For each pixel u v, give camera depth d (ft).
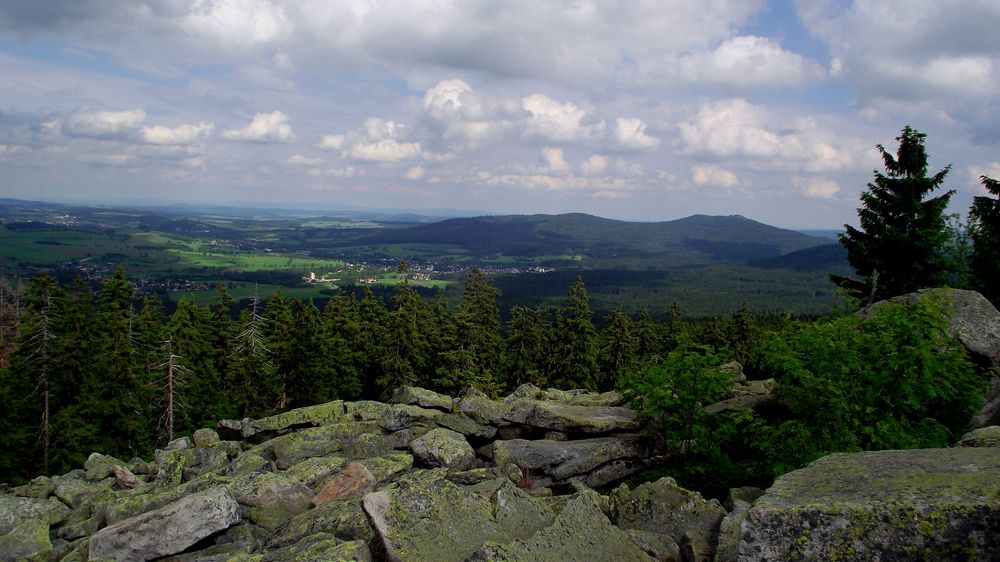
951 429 48.49
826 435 43.52
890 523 21.17
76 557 40.88
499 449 64.13
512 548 27.76
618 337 182.80
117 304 134.92
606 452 63.10
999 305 97.40
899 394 43.52
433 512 31.83
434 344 181.88
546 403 76.02
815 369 46.09
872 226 105.40
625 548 31.71
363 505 31.65
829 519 22.03
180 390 131.85
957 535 20.22
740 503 36.22
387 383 162.30
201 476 54.70
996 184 100.32
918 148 100.27
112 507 51.19
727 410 65.92
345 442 70.85
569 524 32.14
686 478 55.52
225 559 36.24
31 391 119.85
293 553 31.65
